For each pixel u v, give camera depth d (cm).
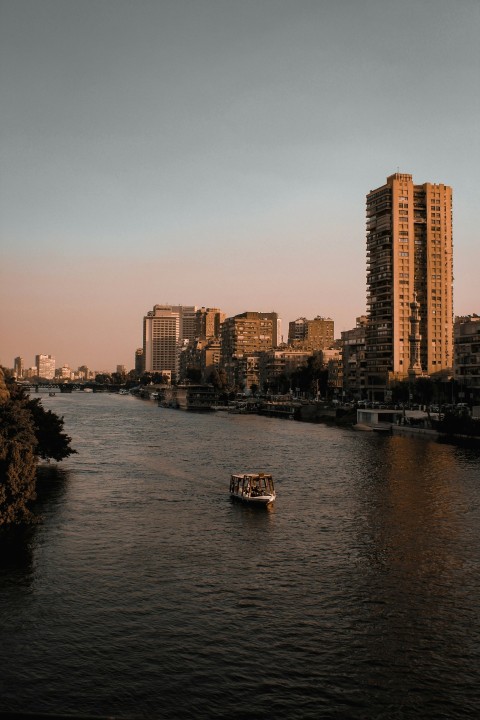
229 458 13788
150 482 10894
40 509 8856
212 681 4369
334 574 6303
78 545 7206
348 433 19888
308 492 10094
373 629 5116
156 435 18750
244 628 5119
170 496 9788
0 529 7544
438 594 5803
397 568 6481
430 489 10262
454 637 4988
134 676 4422
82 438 17625
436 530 7844
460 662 4628
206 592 5838
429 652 4766
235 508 9025
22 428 8556
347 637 4981
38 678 4391
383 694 4241
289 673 4475
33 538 7462
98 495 9800
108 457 13775
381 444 16600
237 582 6084
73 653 4719
